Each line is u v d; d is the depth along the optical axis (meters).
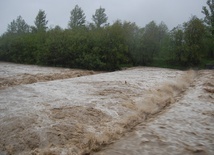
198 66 40.78
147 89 16.58
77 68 37.06
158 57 44.84
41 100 12.75
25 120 9.69
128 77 22.70
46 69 31.91
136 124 10.67
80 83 18.30
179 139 9.02
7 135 8.60
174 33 42.47
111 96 14.16
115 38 37.19
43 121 9.73
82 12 63.53
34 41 44.03
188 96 15.65
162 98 14.59
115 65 37.00
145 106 12.75
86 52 37.16
